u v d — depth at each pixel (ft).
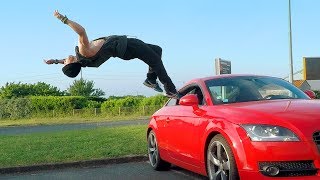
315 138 17.28
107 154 32.53
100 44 13.42
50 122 111.14
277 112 18.39
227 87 22.86
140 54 14.03
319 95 92.73
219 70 59.16
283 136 17.26
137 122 86.02
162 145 26.37
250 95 22.20
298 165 17.21
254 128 17.75
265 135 17.43
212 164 20.25
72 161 30.42
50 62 14.42
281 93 22.95
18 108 141.49
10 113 141.69
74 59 13.65
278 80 24.44
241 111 19.20
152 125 28.02
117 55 13.73
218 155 19.65
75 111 138.92
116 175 26.86
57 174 27.86
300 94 23.18
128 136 43.60
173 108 25.64
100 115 135.85
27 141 42.37
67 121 113.09
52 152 33.83
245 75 24.53
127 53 13.93
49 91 207.41
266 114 18.29
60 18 12.83
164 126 25.96
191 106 23.13
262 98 22.04
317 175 17.16
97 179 25.76
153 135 28.27
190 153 22.30
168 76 14.66
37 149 35.83
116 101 138.41
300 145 17.08
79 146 36.76
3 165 29.50
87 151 33.83
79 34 12.96
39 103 142.20
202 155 20.89
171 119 24.89
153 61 14.23
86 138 42.93
